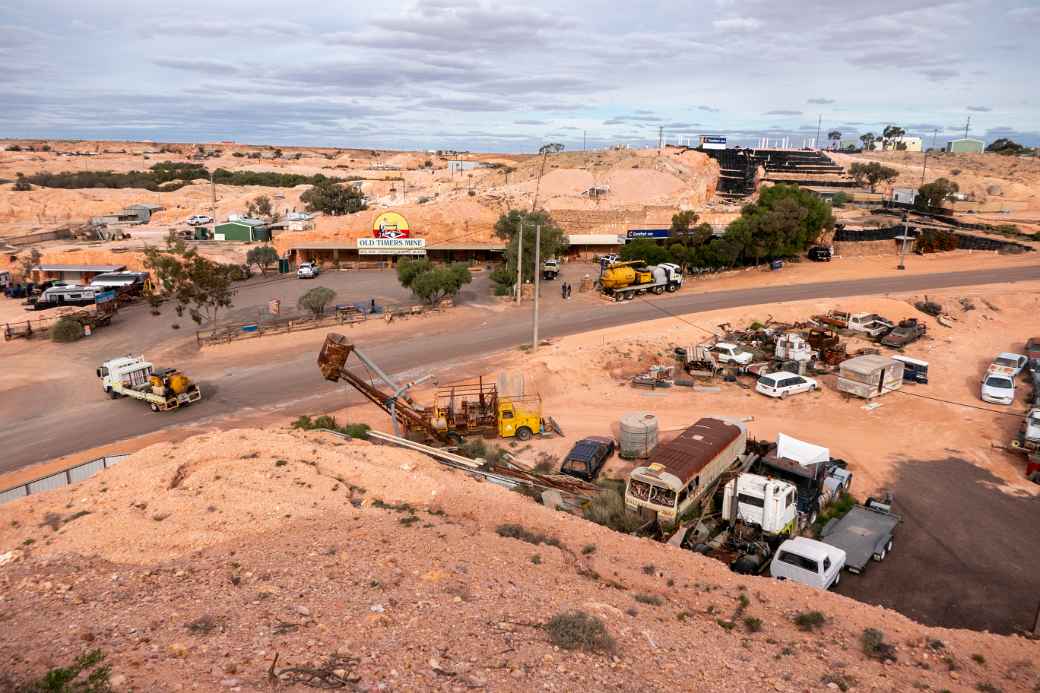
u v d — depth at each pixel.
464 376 40.22
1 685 9.12
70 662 9.77
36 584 13.77
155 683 8.96
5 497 22.97
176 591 13.09
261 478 20.58
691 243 74.12
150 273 73.25
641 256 71.38
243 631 10.97
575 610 12.99
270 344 48.16
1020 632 18.00
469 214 89.62
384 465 22.98
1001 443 31.55
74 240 101.00
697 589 15.95
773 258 76.00
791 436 32.47
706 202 118.56
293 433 26.36
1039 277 65.25
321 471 21.94
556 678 10.16
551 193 116.38
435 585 13.61
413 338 49.25
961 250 82.56
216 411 36.09
